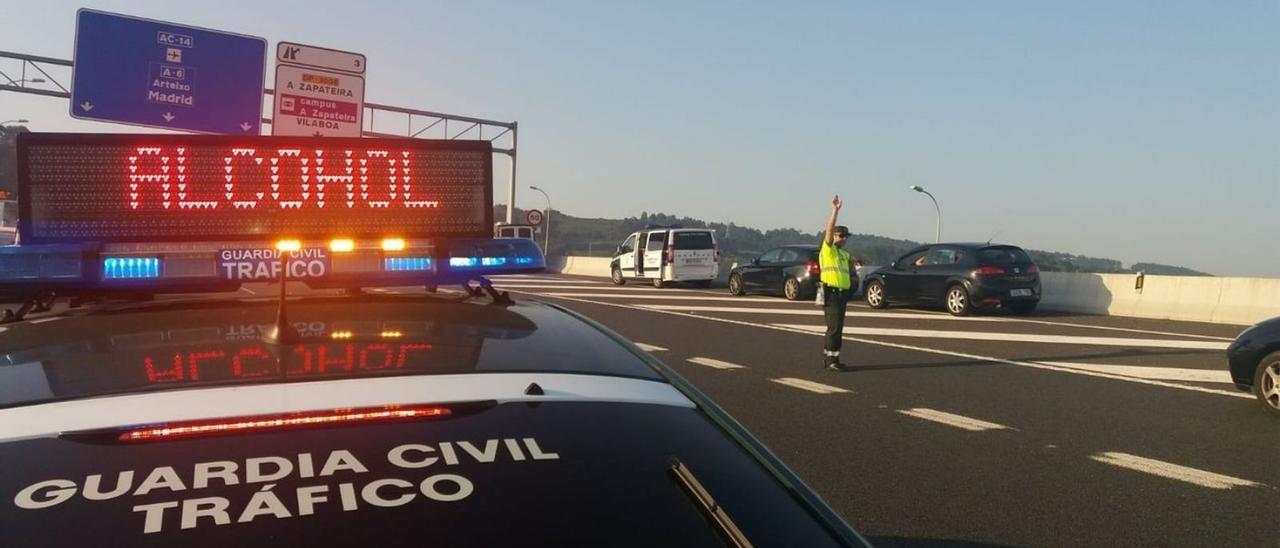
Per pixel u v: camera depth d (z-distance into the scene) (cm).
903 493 546
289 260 268
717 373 1002
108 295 264
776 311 1856
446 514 150
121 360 190
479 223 304
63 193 268
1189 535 477
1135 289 1889
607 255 4428
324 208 286
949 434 703
